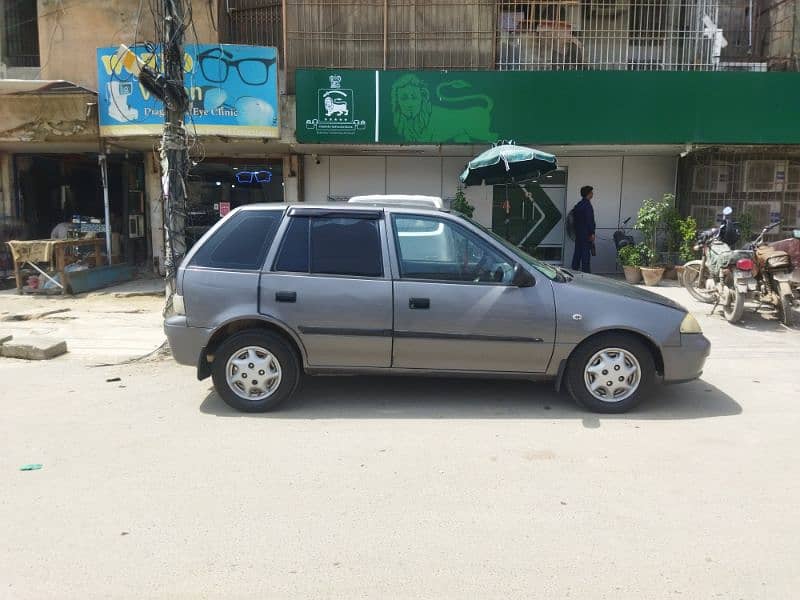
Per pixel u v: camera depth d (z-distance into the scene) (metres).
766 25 12.61
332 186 13.65
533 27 12.26
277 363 5.38
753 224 12.48
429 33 12.09
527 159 10.33
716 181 12.48
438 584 3.01
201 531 3.48
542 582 3.02
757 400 5.79
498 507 3.75
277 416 5.34
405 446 4.67
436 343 5.28
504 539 3.39
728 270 8.99
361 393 5.93
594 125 11.40
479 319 5.23
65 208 14.41
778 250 8.89
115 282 12.81
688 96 11.30
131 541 3.38
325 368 5.41
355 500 3.83
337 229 5.43
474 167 10.61
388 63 12.16
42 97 11.20
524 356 5.29
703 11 12.31
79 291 11.64
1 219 13.57
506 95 11.37
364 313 5.27
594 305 5.24
